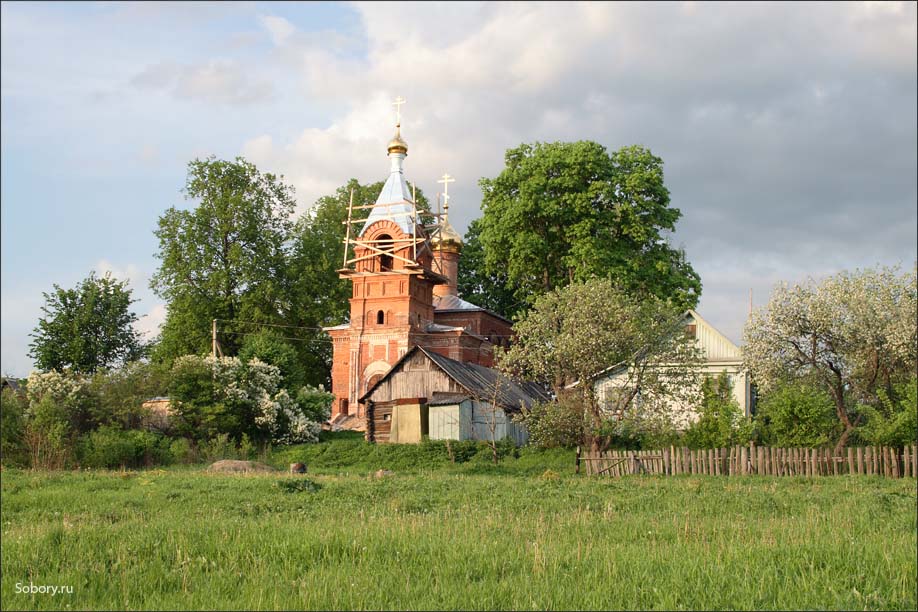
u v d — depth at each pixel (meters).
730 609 11.50
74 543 15.86
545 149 65.12
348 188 84.25
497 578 13.23
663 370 44.94
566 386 46.72
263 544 15.57
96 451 42.59
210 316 67.31
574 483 30.91
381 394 54.81
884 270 47.41
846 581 12.91
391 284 67.62
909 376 45.34
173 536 16.17
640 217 62.81
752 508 23.53
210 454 47.69
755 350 44.62
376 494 26.02
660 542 16.66
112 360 70.62
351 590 12.05
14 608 11.77
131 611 11.47
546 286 65.00
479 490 27.36
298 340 72.19
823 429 41.09
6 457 42.31
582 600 11.73
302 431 53.94
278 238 71.25
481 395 52.78
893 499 25.48
